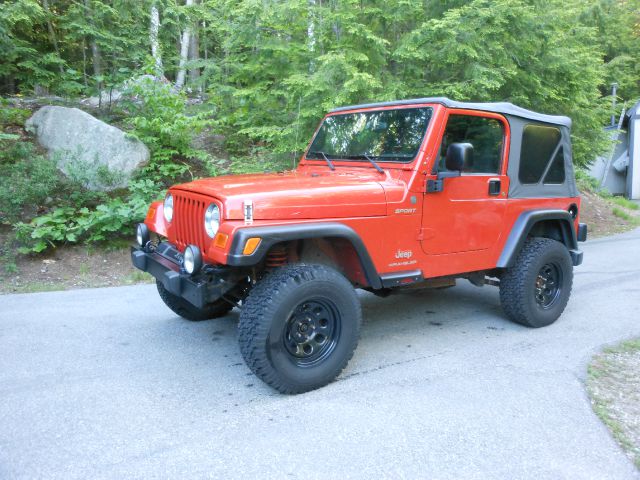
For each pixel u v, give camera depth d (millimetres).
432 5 7508
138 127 8320
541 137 4500
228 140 9547
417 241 3686
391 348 4055
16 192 6664
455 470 2434
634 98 20188
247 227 2924
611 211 13164
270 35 7746
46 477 2359
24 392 3221
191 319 4668
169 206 3764
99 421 2875
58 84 10086
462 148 3414
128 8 10156
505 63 7473
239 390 3287
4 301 5191
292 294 3037
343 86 6914
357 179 3637
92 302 5211
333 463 2486
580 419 2910
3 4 8727
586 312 5016
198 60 9750
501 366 3680
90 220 6742
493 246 4176
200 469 2434
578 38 9023
